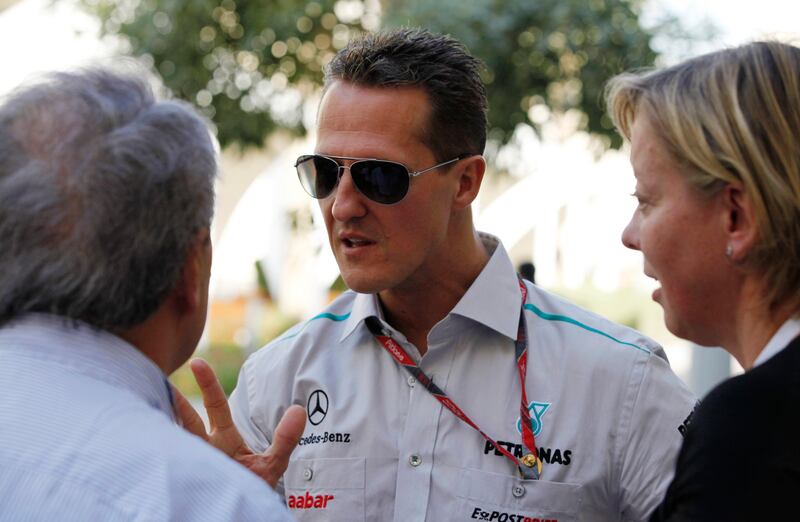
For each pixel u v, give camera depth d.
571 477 1.86
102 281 1.20
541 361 1.95
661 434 1.87
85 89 1.26
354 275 1.88
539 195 13.09
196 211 1.28
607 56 4.99
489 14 4.83
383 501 1.90
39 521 1.12
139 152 1.21
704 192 1.34
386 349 1.99
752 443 1.18
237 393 2.14
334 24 5.38
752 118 1.29
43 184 1.19
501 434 1.89
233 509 1.16
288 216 6.05
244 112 5.42
